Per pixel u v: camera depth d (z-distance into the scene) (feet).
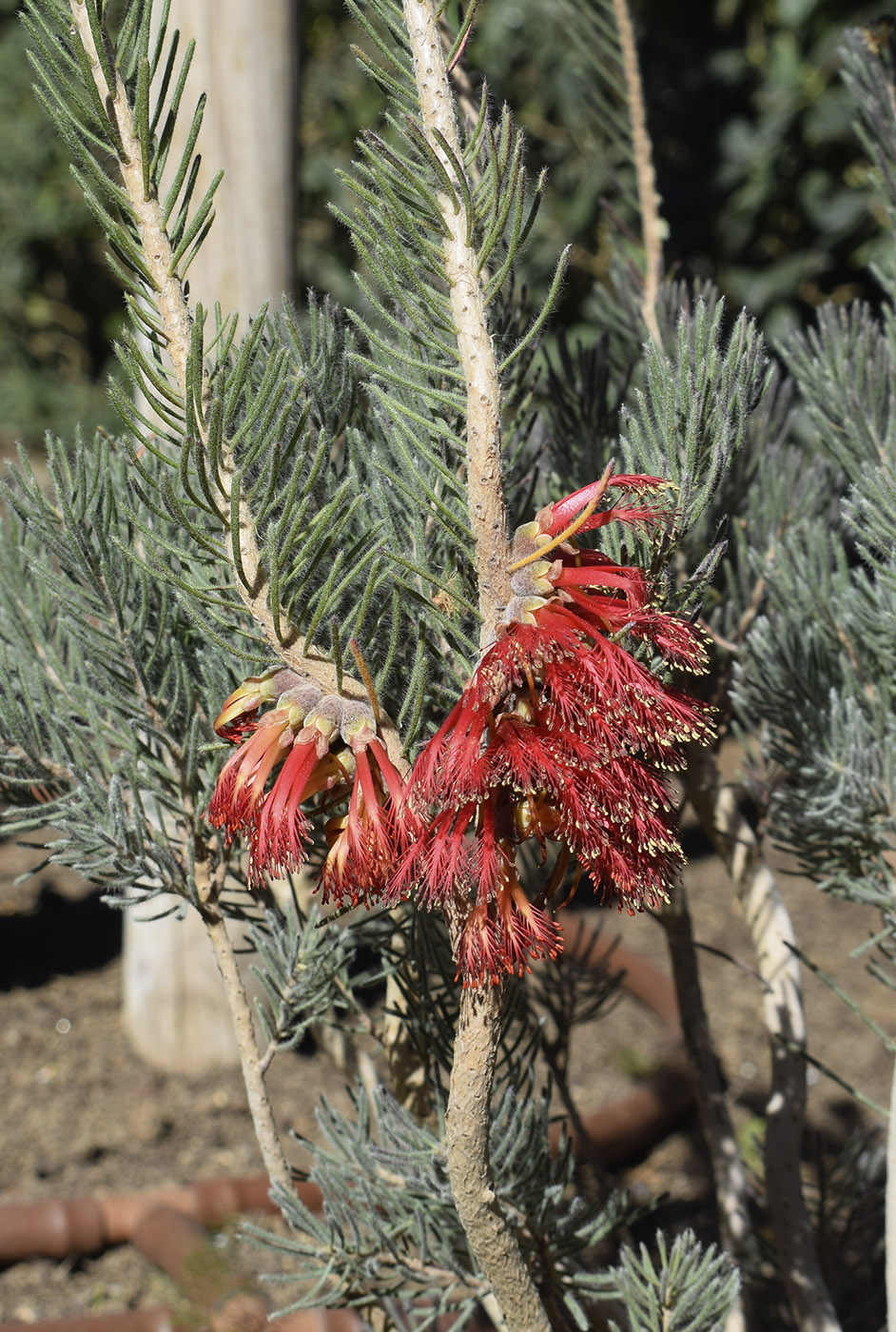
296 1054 7.47
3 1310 5.47
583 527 2.29
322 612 2.27
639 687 2.22
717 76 9.78
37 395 15.52
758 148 9.54
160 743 2.66
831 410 2.95
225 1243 5.66
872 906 2.93
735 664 2.91
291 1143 6.47
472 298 2.26
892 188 3.04
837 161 9.61
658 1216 6.08
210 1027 7.22
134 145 2.28
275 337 2.56
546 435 2.94
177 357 2.30
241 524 2.29
